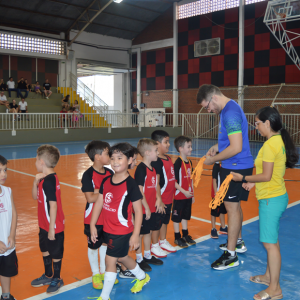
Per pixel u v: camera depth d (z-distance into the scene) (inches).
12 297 91.1
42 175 98.5
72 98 809.5
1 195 86.6
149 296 96.0
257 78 729.6
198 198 217.2
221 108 114.7
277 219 94.7
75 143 612.4
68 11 742.5
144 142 109.9
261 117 97.7
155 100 915.4
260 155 100.0
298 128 660.1
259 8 713.0
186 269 114.5
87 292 98.2
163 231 129.0
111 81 1218.6
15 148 512.4
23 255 124.6
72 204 197.8
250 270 114.0
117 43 917.2
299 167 342.6
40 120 670.5
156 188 113.7
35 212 180.4
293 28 669.9
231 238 115.6
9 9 684.7
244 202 208.1
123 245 89.8
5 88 690.8
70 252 128.0
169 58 873.5
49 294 96.8
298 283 104.0
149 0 793.6
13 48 739.4
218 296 96.0
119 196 89.3
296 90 674.2
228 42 763.4
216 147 123.2
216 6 780.6
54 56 796.6
